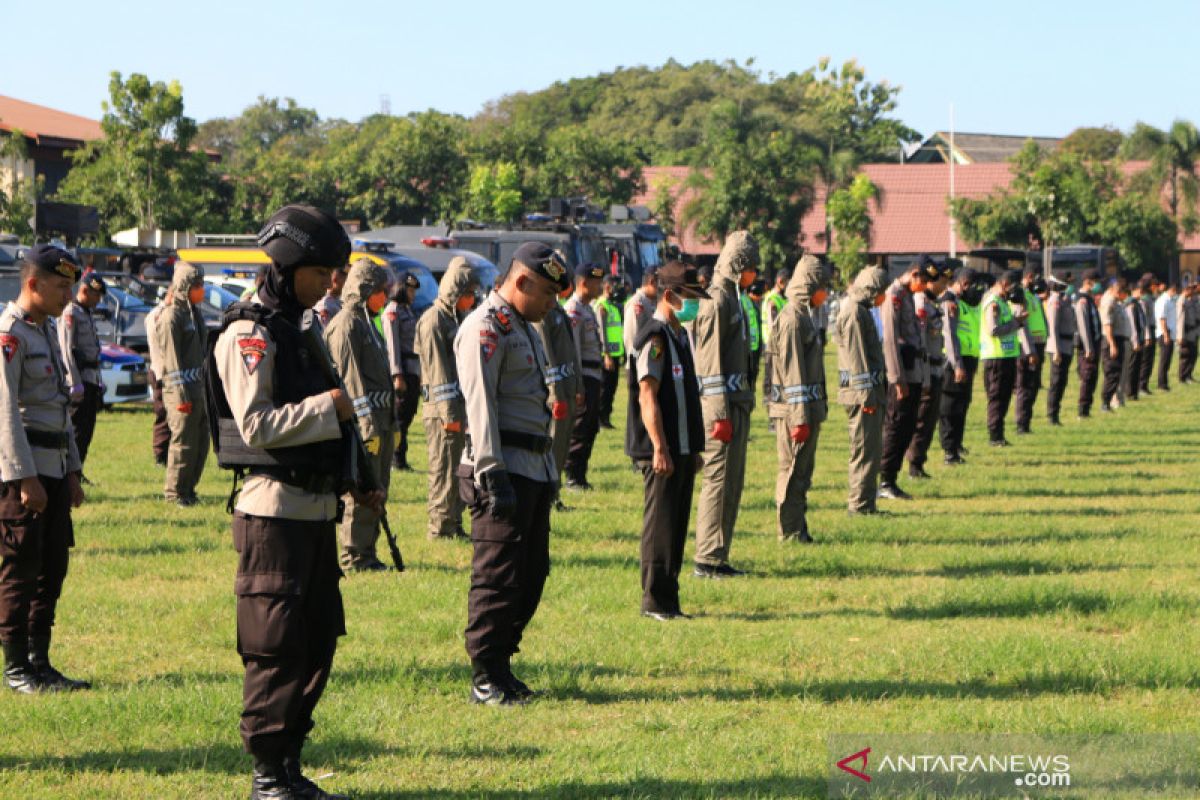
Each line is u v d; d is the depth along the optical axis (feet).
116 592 33.37
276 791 18.71
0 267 88.33
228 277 105.50
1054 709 23.43
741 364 34.71
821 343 39.24
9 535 24.67
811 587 34.01
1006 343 65.98
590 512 45.83
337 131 321.93
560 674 25.38
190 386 46.98
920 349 48.98
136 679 25.91
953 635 28.73
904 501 49.16
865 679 25.67
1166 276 220.02
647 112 379.76
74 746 21.70
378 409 36.60
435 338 39.55
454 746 21.57
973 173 250.37
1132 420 80.18
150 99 160.86
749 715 23.44
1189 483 53.88
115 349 82.53
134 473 55.42
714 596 32.53
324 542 19.04
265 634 18.39
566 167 224.74
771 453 63.31
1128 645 27.63
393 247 110.52
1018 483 53.47
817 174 202.49
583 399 47.01
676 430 29.86
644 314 51.88
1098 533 41.86
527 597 24.91
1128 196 206.69
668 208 218.79
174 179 161.38
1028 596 31.89
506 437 24.35
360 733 22.08
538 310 24.82
